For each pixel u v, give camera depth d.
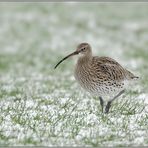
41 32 38.44
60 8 45.31
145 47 34.53
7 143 13.38
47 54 32.66
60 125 14.84
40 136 13.88
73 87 22.20
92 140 13.72
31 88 21.78
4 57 31.31
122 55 32.03
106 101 19.19
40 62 30.39
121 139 13.90
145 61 30.19
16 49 33.91
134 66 28.36
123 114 16.58
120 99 19.28
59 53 33.03
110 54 32.19
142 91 21.14
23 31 38.56
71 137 13.87
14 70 27.80
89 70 17.09
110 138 13.89
